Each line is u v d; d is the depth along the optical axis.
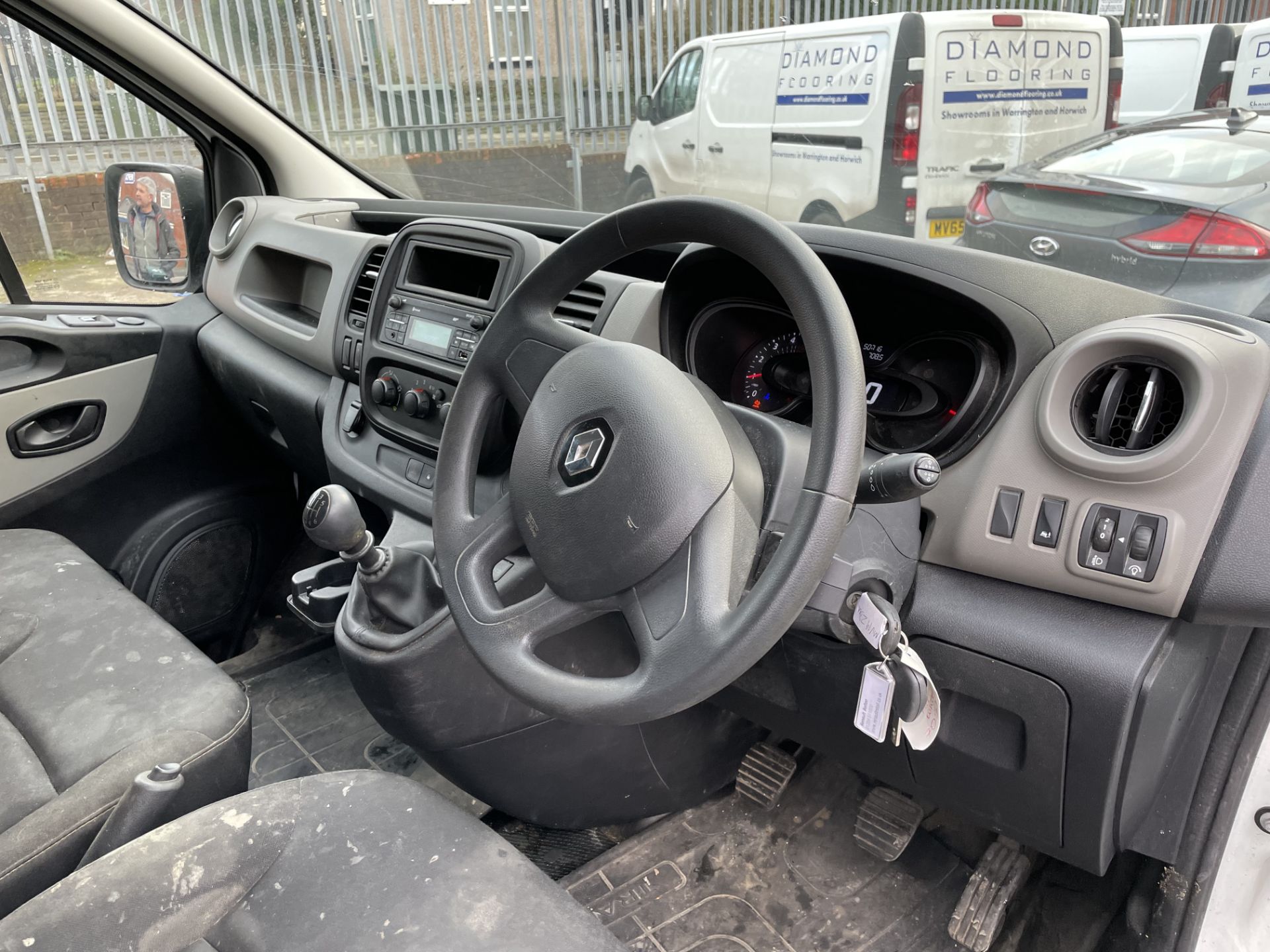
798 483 0.89
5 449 1.77
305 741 1.80
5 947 0.73
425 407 1.46
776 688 1.33
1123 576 0.98
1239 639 1.19
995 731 1.13
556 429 0.86
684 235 0.86
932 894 1.44
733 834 1.55
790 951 1.35
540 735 1.31
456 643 1.16
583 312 1.35
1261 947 1.13
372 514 1.84
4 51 1.81
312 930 0.77
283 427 1.87
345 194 2.19
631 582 0.78
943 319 1.13
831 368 0.74
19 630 1.27
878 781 1.64
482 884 0.81
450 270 1.58
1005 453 1.06
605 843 1.57
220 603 2.12
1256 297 1.15
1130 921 1.26
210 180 2.17
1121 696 0.99
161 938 0.76
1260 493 0.94
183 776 1.01
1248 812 1.21
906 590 1.10
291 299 1.96
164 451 2.00
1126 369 0.99
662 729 1.44
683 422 0.79
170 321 2.00
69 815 0.93
